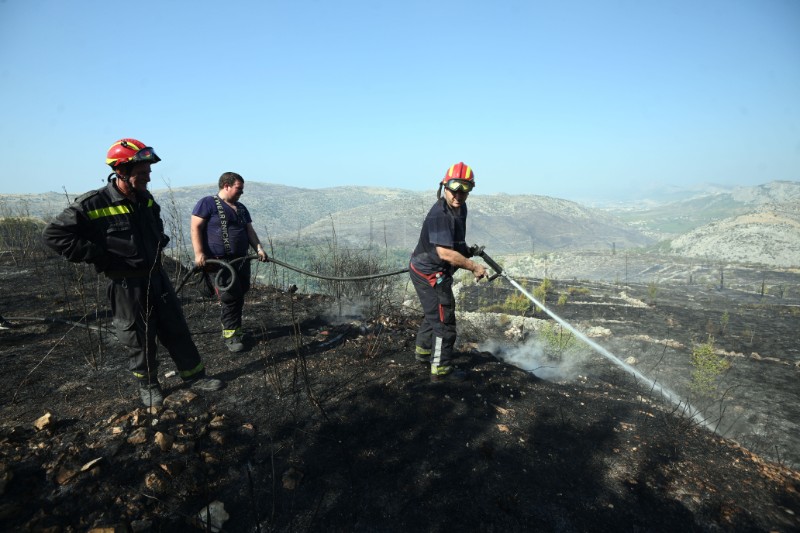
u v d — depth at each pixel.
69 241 2.52
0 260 8.09
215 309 5.58
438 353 3.63
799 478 2.76
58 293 6.00
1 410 2.88
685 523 2.26
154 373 3.02
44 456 2.33
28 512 1.98
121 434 2.54
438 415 3.10
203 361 3.88
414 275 3.68
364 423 2.95
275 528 2.08
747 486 2.60
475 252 3.80
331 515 2.17
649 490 2.48
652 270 80.00
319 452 2.63
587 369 5.12
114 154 2.66
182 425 2.71
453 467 2.55
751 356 6.41
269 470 2.46
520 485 2.45
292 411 3.05
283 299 6.29
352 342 4.52
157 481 2.22
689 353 6.36
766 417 4.21
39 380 3.35
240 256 4.10
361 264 7.69
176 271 6.29
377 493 2.33
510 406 3.35
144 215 2.86
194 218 3.93
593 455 2.78
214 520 2.10
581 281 23.62
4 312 5.07
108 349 4.05
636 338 7.33
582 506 2.33
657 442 2.99
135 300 2.84
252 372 3.65
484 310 9.65
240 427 2.81
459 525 2.15
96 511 2.03
